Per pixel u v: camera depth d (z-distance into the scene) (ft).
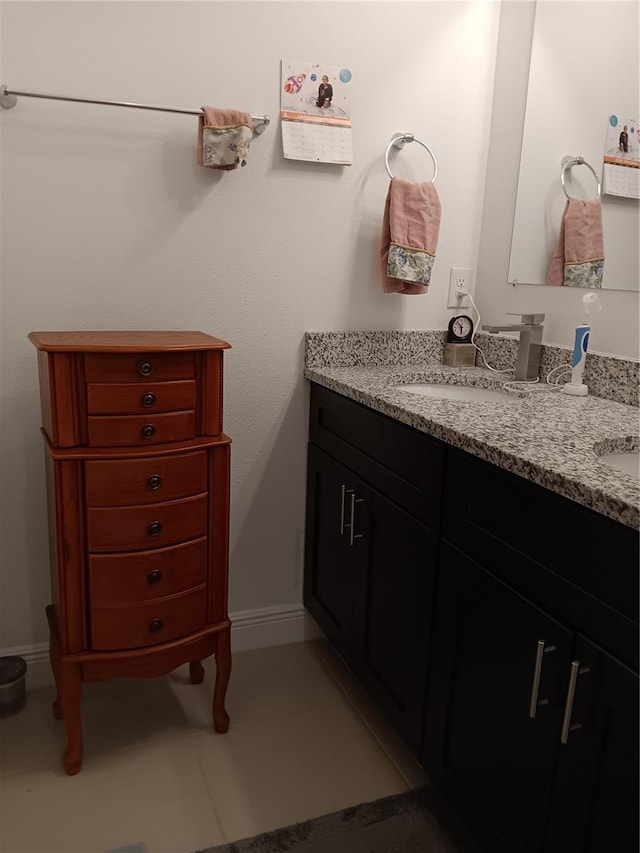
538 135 5.90
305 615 6.99
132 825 4.58
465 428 4.08
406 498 4.73
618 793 3.01
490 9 6.24
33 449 5.59
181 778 5.02
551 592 3.38
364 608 5.49
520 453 3.55
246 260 5.90
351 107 5.94
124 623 4.85
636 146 5.02
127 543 4.72
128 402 4.55
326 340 6.30
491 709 3.92
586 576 3.14
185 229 5.64
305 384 6.40
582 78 5.45
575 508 3.18
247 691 6.12
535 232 6.01
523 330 5.79
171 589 4.94
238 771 5.12
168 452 4.69
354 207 6.16
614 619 2.98
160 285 5.67
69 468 4.48
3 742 5.32
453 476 4.16
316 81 5.75
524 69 6.02
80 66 5.10
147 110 5.32
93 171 5.29
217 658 5.36
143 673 4.99
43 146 5.12
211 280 5.82
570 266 5.70
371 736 5.58
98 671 4.89
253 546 6.61
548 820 3.48
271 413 6.35
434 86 6.19
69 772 4.99
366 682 5.54
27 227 5.20
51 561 5.45
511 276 6.34
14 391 5.44
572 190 5.61
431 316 6.72
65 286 5.40
